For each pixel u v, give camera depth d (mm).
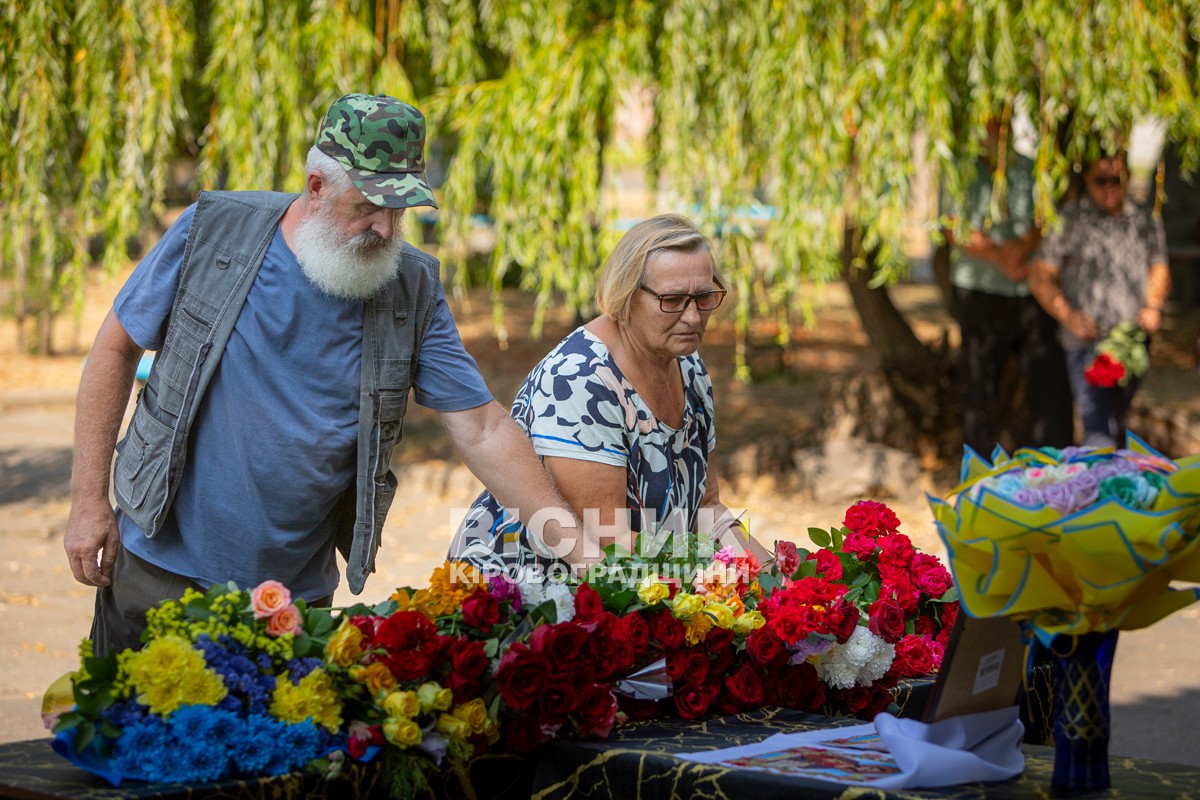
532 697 2115
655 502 2768
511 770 2209
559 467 2656
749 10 6652
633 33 6738
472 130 6871
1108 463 1854
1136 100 6320
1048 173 6727
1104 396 6973
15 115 6637
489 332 14180
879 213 6668
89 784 1863
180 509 2602
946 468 7988
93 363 2613
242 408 2562
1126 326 6812
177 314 2561
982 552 1833
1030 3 6176
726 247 7285
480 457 2660
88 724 1870
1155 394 11086
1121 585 1769
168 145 6980
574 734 2217
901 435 8102
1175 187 15258
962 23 6320
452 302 13398
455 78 7125
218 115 6875
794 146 6625
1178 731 4562
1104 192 6855
